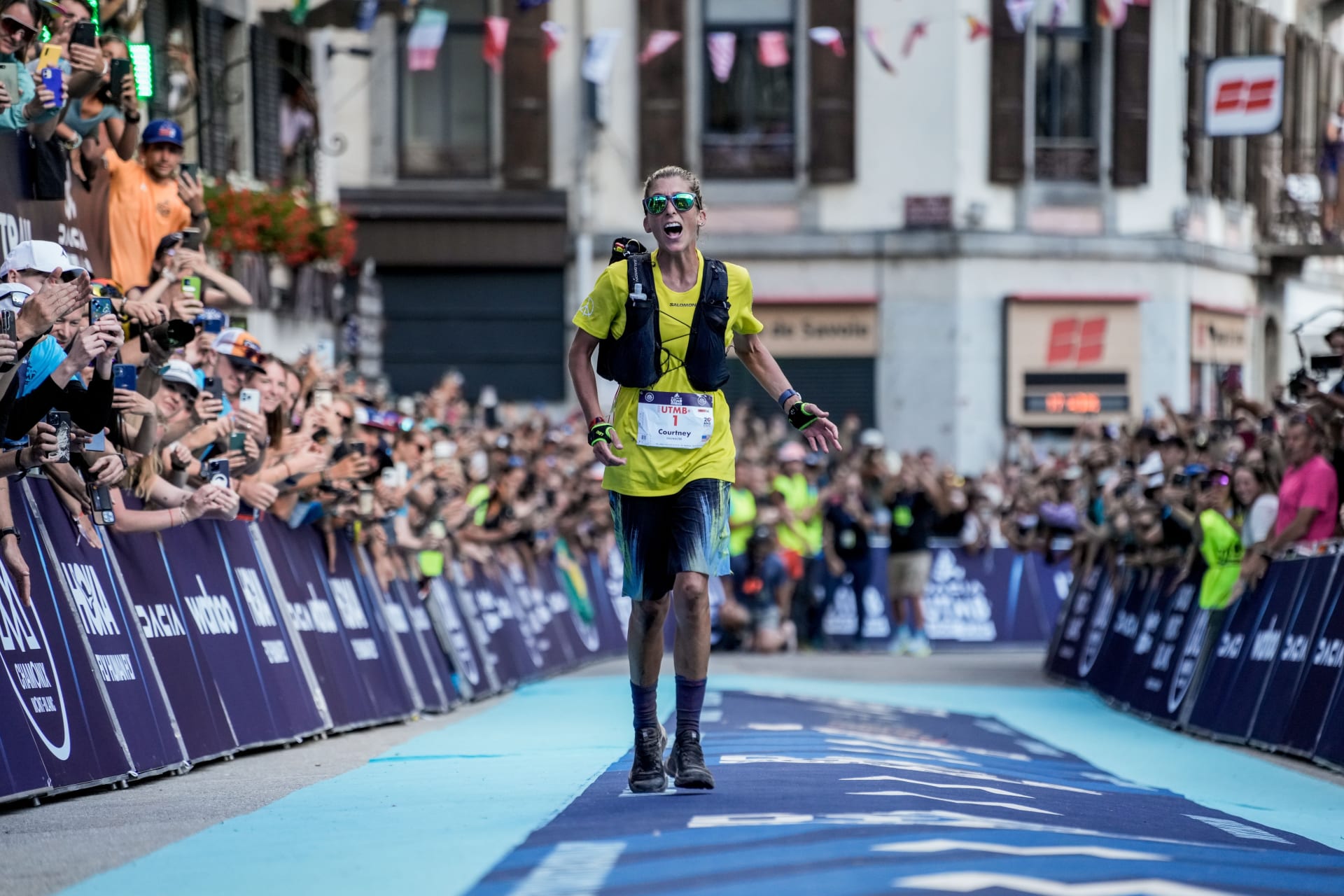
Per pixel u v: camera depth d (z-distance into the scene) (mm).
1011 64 79688
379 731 30531
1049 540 51812
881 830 14883
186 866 14672
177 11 48438
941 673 50562
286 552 29734
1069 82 81500
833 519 63438
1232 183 87688
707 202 80188
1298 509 30812
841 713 33469
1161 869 14062
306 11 53500
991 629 65688
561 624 52312
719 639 60625
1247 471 33750
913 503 61562
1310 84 92562
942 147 79125
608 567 61406
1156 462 39969
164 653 23406
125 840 16453
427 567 37125
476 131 79438
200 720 23875
